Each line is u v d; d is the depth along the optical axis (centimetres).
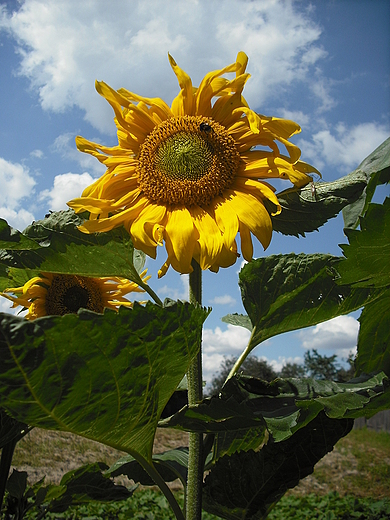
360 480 430
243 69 49
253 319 49
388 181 45
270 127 47
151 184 46
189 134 48
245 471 48
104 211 46
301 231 47
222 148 47
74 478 61
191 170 46
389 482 424
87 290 70
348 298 46
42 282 68
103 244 46
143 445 40
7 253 46
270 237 43
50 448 383
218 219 44
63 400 29
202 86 49
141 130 50
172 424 40
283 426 38
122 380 31
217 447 54
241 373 49
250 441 54
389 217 36
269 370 1080
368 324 47
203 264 42
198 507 45
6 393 27
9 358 26
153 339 31
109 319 28
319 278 47
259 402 45
